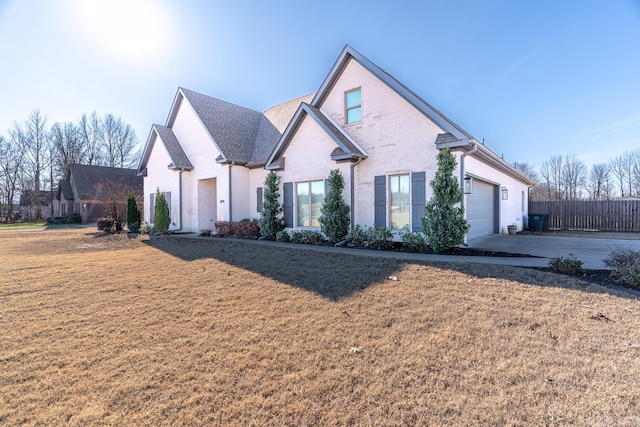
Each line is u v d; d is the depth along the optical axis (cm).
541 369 298
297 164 1282
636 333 360
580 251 903
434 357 325
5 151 3959
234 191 1611
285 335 385
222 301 518
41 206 4169
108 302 522
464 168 976
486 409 246
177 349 354
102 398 268
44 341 377
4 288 610
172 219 1838
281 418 242
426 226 916
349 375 297
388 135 1079
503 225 1522
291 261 814
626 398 252
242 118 1922
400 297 506
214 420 240
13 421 241
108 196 2256
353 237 1072
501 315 423
